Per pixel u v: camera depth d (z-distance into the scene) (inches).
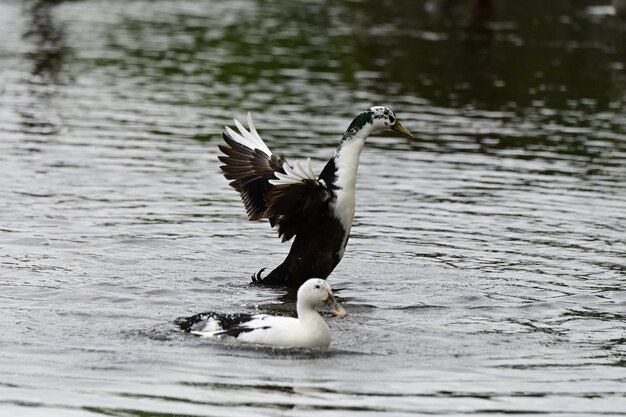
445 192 755.4
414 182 781.9
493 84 1151.6
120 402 402.6
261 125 940.0
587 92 1119.6
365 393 419.5
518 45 1395.2
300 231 562.3
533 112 1022.4
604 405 413.7
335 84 1139.3
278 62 1263.5
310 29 1523.1
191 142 885.2
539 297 548.7
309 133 911.7
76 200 711.1
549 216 700.7
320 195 550.9
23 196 714.8
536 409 407.8
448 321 512.1
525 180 791.1
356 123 566.6
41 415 389.7
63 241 621.3
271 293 551.2
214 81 1148.5
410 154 864.3
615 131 951.6
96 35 1416.1
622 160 852.6
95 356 448.8
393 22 1601.9
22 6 1657.2
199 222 674.2
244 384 424.5
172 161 823.7
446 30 1520.7
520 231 667.4
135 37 1413.6
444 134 932.0
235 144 576.4
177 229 657.0
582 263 606.2
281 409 400.5
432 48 1364.4
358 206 716.7
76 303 516.7
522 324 510.0
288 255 565.3
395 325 503.2
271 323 470.9
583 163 842.2
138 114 980.6
